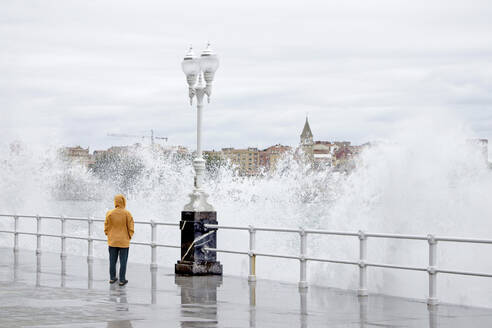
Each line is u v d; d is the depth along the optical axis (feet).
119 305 43.47
